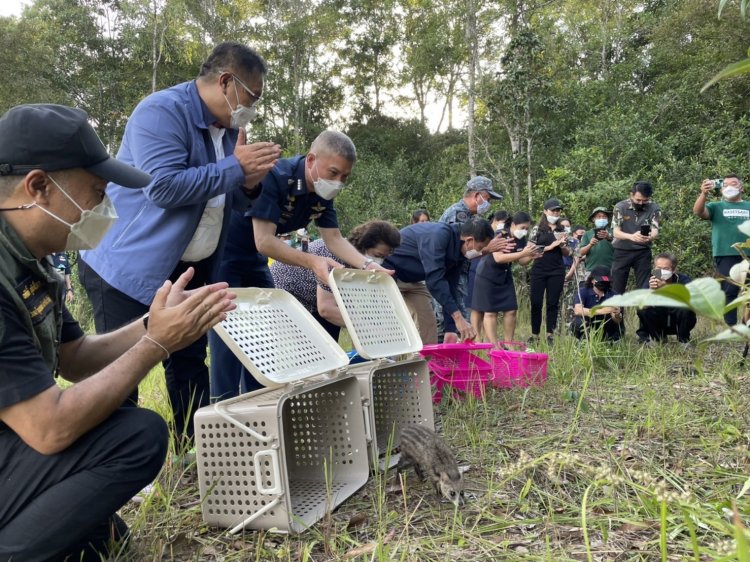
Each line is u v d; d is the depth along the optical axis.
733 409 3.84
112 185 3.15
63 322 2.43
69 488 1.98
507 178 16.16
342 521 2.60
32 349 1.91
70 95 28.16
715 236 7.41
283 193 3.67
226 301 2.12
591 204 13.09
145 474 2.11
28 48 25.17
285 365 2.69
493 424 3.91
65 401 1.90
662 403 3.91
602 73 23.05
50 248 2.07
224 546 2.43
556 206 8.02
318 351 2.97
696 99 17.83
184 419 3.50
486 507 2.67
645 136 14.88
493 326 6.92
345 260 4.02
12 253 1.93
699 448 3.31
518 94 15.23
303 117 32.94
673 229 11.64
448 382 4.39
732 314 7.08
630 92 21.25
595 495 2.76
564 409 4.18
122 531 2.36
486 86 16.28
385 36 36.56
